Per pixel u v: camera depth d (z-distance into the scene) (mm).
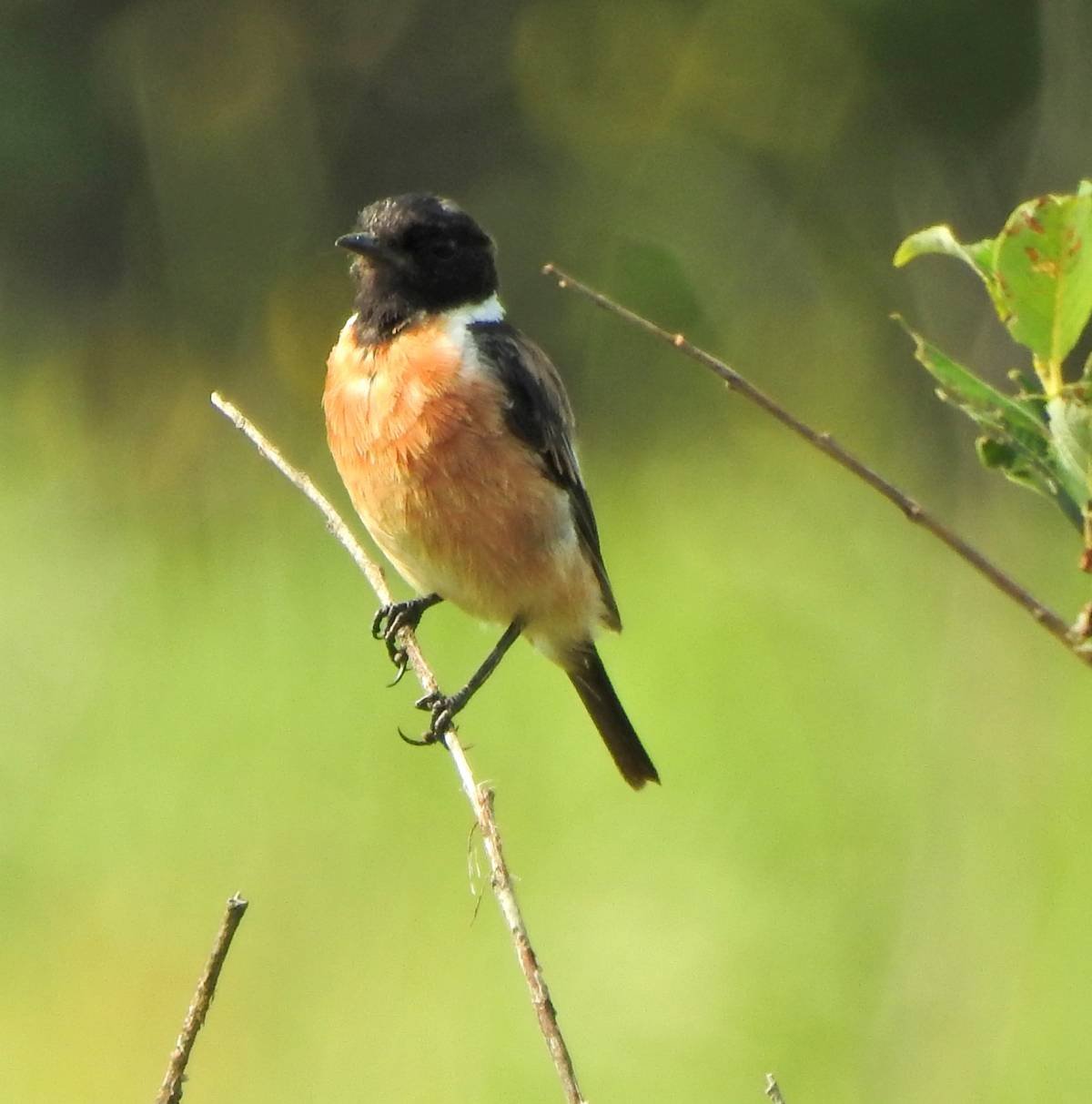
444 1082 10336
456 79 22250
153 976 11391
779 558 16406
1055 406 3418
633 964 11062
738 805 12586
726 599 15609
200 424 19281
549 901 11672
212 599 16094
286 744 13594
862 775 12750
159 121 21500
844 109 20734
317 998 11125
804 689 13969
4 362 20438
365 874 12062
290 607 15797
